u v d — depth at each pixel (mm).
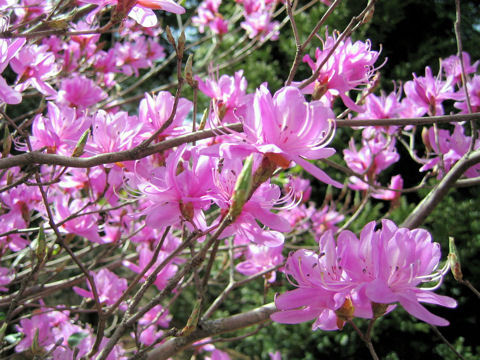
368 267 175
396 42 1081
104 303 367
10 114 626
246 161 154
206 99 985
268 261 385
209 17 689
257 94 177
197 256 193
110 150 248
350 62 260
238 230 191
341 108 910
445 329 836
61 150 282
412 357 833
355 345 827
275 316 189
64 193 372
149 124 262
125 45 552
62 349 297
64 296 718
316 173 165
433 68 1011
